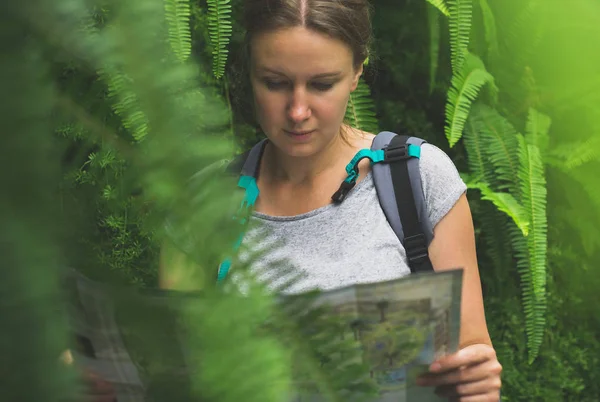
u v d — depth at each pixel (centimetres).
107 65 28
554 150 322
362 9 164
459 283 98
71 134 29
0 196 25
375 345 94
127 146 31
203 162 31
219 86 238
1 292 24
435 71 337
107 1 27
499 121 333
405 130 366
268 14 156
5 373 24
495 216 344
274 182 183
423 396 112
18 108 25
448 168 185
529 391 349
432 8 322
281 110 163
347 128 195
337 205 180
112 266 33
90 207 30
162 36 31
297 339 39
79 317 33
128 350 34
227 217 33
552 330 365
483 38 326
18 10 25
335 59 159
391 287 93
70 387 25
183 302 33
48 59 26
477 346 152
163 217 33
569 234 346
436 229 182
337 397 40
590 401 362
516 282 362
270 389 31
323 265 173
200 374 31
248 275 37
